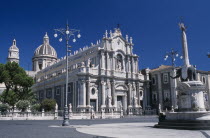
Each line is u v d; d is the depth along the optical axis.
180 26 24.53
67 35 28.77
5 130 19.98
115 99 62.66
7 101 57.19
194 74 23.08
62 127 23.70
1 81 58.19
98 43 65.25
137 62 69.19
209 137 13.96
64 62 76.69
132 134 16.08
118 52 65.69
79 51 71.31
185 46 24.03
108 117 52.19
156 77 68.94
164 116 22.44
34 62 107.75
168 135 15.17
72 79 60.31
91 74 58.34
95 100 59.31
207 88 63.44
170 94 62.91
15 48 112.44
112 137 14.44
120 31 68.12
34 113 44.59
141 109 65.38
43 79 76.81
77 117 47.44
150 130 18.98
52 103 55.62
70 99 60.16
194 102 21.53
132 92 66.38
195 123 19.14
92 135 15.73
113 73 62.47
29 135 15.92
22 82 58.38
